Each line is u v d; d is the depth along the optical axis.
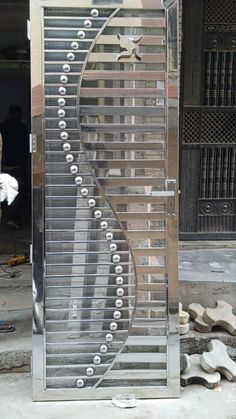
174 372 3.30
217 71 4.96
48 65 3.14
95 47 3.17
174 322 3.29
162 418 3.11
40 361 3.23
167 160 3.24
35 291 3.21
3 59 7.25
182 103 4.94
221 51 4.94
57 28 3.13
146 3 3.16
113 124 3.21
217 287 4.06
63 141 3.19
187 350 3.76
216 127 5.05
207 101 4.99
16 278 4.68
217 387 3.46
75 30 3.14
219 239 5.15
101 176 3.23
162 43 3.19
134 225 3.27
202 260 4.66
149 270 3.28
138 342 3.29
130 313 3.29
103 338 3.29
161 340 3.30
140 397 3.29
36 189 3.18
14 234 6.12
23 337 3.71
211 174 5.09
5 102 9.17
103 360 3.29
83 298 3.27
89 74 3.17
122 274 3.28
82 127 3.19
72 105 3.18
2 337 3.70
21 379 3.52
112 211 3.25
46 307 3.24
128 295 3.29
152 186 3.25
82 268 3.26
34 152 3.16
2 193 3.34
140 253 3.28
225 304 4.00
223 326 3.84
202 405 3.26
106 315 3.29
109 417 3.11
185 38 4.85
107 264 3.27
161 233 3.27
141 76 3.20
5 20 6.49
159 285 3.29
